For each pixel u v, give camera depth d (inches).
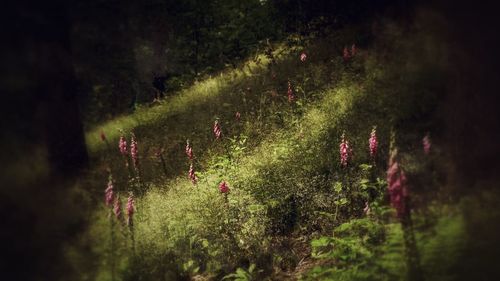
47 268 218.1
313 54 453.7
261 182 280.7
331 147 293.6
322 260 216.7
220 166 333.4
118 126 514.6
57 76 286.4
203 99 499.2
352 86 356.2
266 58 520.1
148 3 370.6
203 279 228.1
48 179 268.1
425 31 315.9
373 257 182.1
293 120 353.4
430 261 162.2
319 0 454.6
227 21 565.6
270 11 506.9
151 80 577.9
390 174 170.7
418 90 293.3
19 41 265.1
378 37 399.5
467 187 196.7
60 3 284.4
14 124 268.5
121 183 344.8
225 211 259.9
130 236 234.4
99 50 349.7
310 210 257.8
